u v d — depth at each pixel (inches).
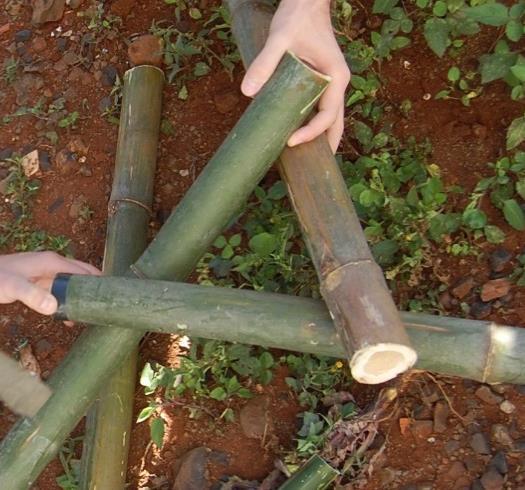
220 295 32.7
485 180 43.2
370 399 42.1
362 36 48.5
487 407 41.2
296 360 43.1
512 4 46.3
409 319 32.5
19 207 50.0
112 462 40.6
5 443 34.2
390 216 43.1
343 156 46.1
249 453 42.4
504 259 42.8
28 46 54.2
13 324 47.6
